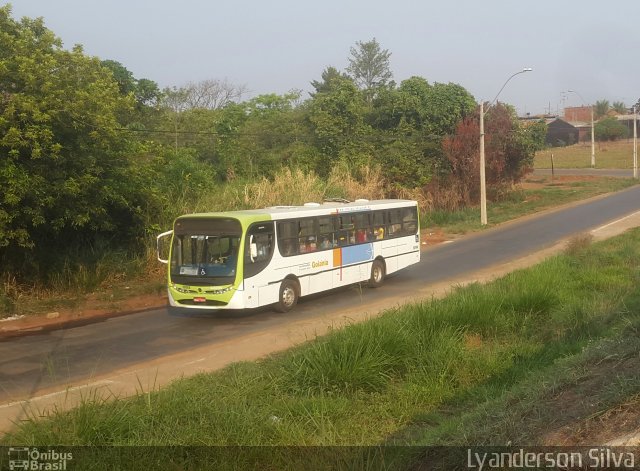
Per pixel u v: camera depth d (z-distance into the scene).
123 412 7.73
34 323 16.30
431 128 43.59
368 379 9.69
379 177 37.47
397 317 12.02
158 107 41.22
